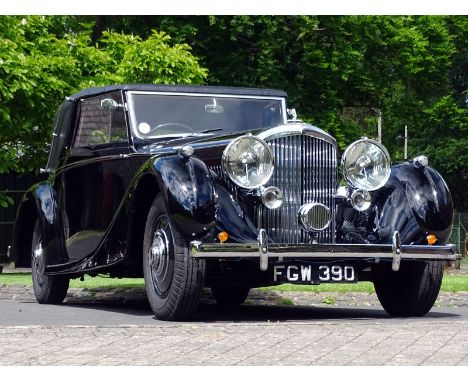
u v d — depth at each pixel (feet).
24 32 64.23
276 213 24.43
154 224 24.48
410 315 26.99
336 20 84.28
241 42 84.33
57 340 19.43
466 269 75.51
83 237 29.04
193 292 23.50
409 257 24.63
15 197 82.58
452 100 137.49
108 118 28.45
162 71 63.98
